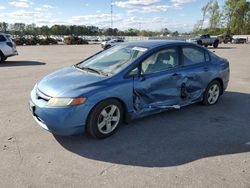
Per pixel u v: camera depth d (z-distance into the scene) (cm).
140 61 446
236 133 448
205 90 573
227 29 8262
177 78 495
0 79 905
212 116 531
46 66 1293
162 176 317
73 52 2414
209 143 408
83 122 389
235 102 633
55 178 311
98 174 321
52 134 429
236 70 1179
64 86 395
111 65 461
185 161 353
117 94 413
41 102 391
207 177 315
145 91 449
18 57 1817
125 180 309
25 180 307
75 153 372
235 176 318
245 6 7944
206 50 579
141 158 360
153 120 500
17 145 391
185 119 510
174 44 509
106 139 417
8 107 572
